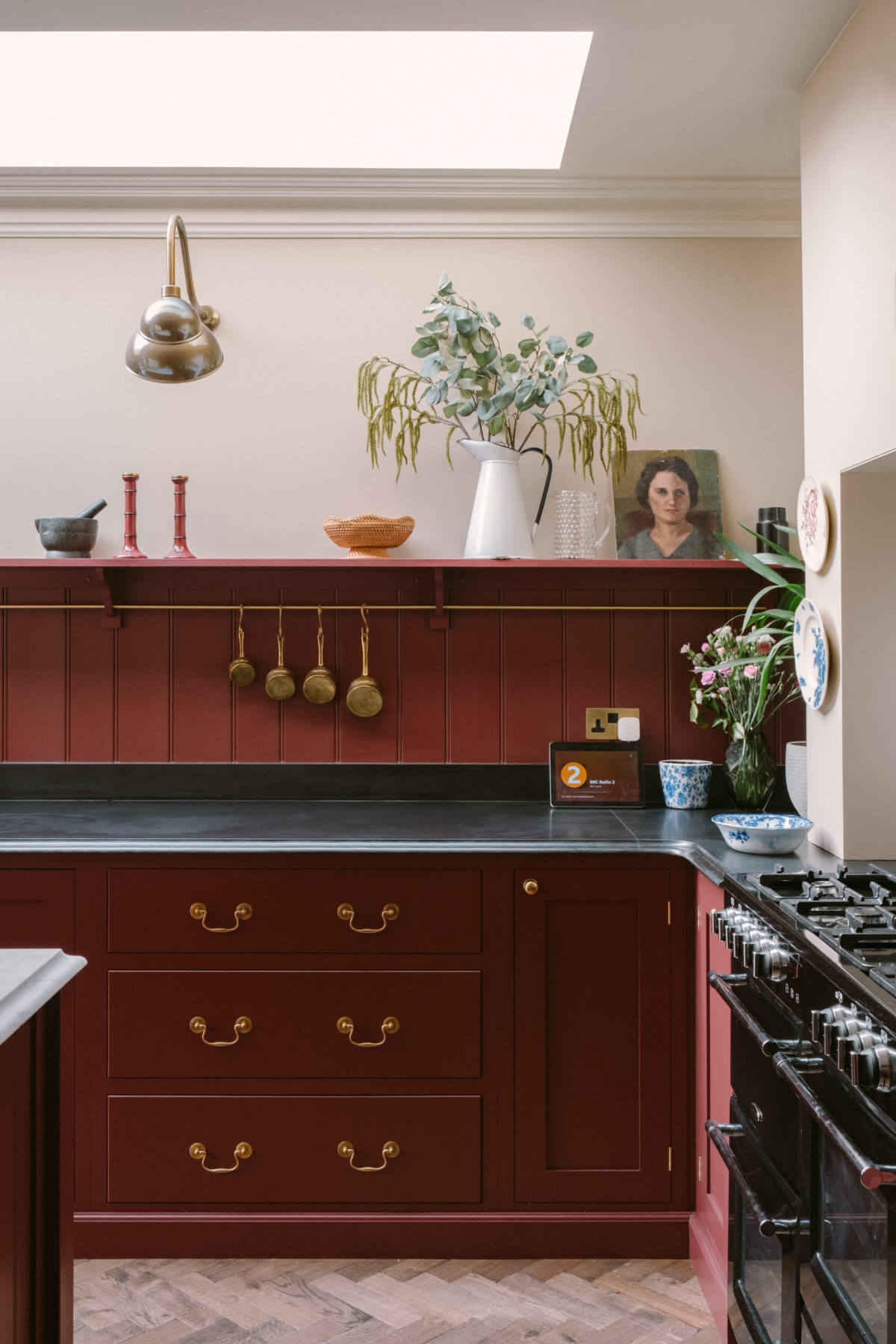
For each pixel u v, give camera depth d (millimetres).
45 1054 1319
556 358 2643
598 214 2830
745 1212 1758
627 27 2049
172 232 2057
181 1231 2215
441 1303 2059
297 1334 1957
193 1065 2223
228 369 2854
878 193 1853
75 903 2229
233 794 2822
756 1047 1684
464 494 2867
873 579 2061
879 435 1861
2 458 2850
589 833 2322
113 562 2557
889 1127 1089
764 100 2338
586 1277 2150
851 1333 1196
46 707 2824
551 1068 2229
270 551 2857
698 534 2828
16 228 2816
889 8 1799
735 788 2555
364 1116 2219
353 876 2221
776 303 2859
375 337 2850
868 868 1872
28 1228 1277
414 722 2838
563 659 2832
